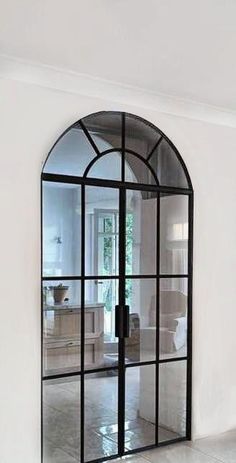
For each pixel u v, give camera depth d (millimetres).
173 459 3279
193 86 3293
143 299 3443
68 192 3113
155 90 3369
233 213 3891
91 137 3213
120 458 3295
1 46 2668
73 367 3123
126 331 3352
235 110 3820
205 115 3752
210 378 3748
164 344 3543
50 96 3031
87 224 3193
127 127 3381
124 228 3354
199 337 3705
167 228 3574
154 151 3520
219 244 3840
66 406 3088
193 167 3703
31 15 2314
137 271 3416
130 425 3367
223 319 3844
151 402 3471
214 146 3824
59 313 3064
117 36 2541
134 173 3412
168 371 3557
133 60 2857
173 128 3604
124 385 3344
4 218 2842
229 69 2982
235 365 3883
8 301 2840
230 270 3883
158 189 3523
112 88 3256
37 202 2967
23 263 2900
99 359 3240
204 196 3760
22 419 2865
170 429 3555
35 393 2924
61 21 2379
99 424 3229
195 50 2709
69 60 2861
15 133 2896
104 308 3266
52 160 3043
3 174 2848
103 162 3268
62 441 3066
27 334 2900
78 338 3146
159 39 2568
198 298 3713
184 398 3631
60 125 3070
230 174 3891
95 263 3223
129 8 2250
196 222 3711
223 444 3551
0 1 2184
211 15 2311
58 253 3061
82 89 3150
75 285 3133
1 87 2850
